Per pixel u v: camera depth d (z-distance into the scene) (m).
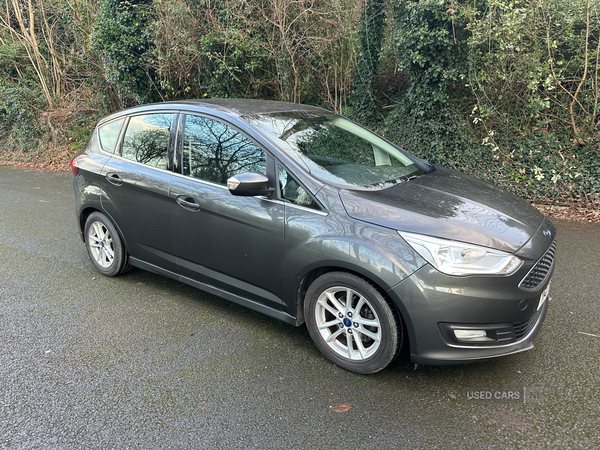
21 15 14.17
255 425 2.30
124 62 10.55
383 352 2.56
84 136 13.43
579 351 2.89
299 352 2.98
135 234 3.79
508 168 7.23
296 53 9.14
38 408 2.46
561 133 7.20
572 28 6.91
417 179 3.25
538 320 2.72
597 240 5.11
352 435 2.21
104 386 2.64
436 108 7.65
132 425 2.32
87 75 13.65
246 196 2.83
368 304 2.57
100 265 4.28
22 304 3.72
